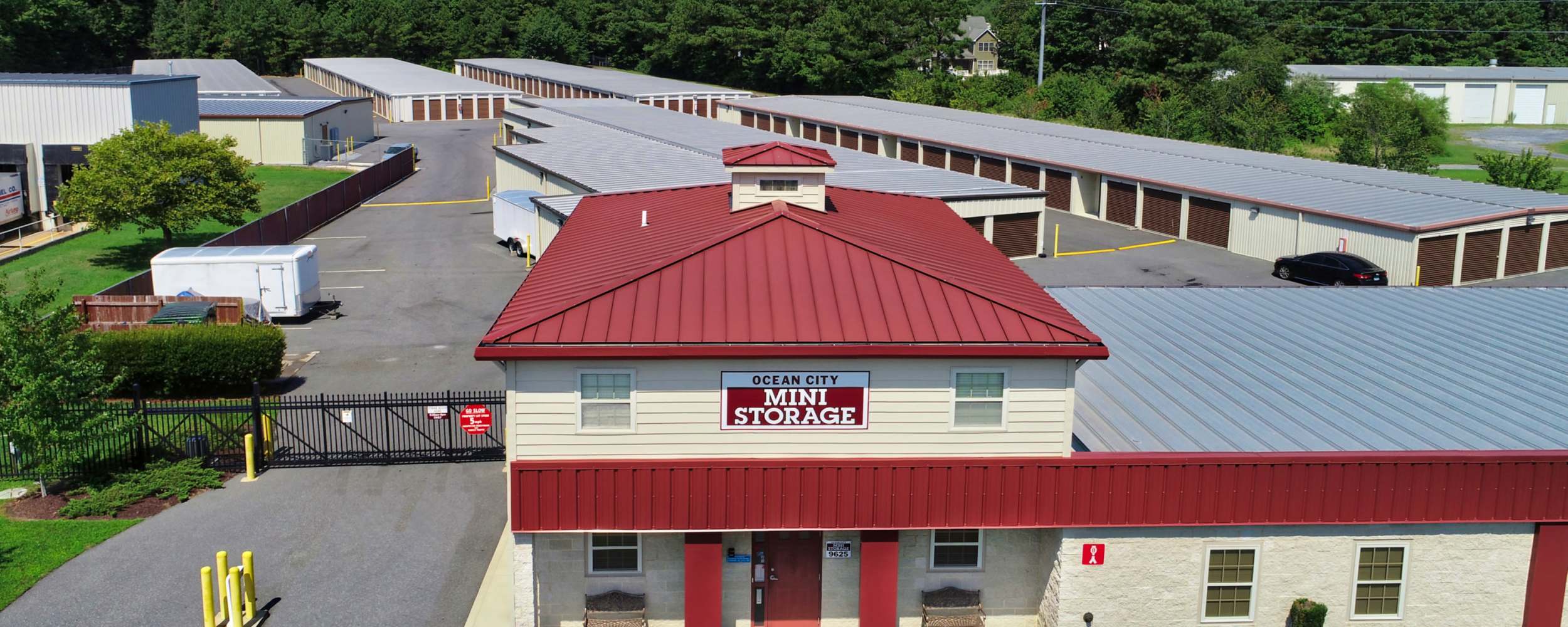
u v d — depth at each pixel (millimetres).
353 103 93750
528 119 92562
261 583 23359
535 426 20297
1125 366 26703
